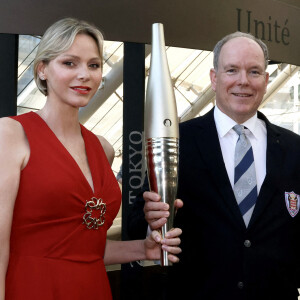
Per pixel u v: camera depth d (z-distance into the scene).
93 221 1.41
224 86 1.76
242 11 3.13
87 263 1.40
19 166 1.31
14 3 2.65
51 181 1.33
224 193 1.67
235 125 1.79
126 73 3.13
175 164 1.29
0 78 2.78
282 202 1.70
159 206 1.29
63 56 1.37
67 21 1.38
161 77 1.29
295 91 7.24
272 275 1.64
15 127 1.36
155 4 2.89
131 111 3.13
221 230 1.64
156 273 3.25
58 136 1.46
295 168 1.76
